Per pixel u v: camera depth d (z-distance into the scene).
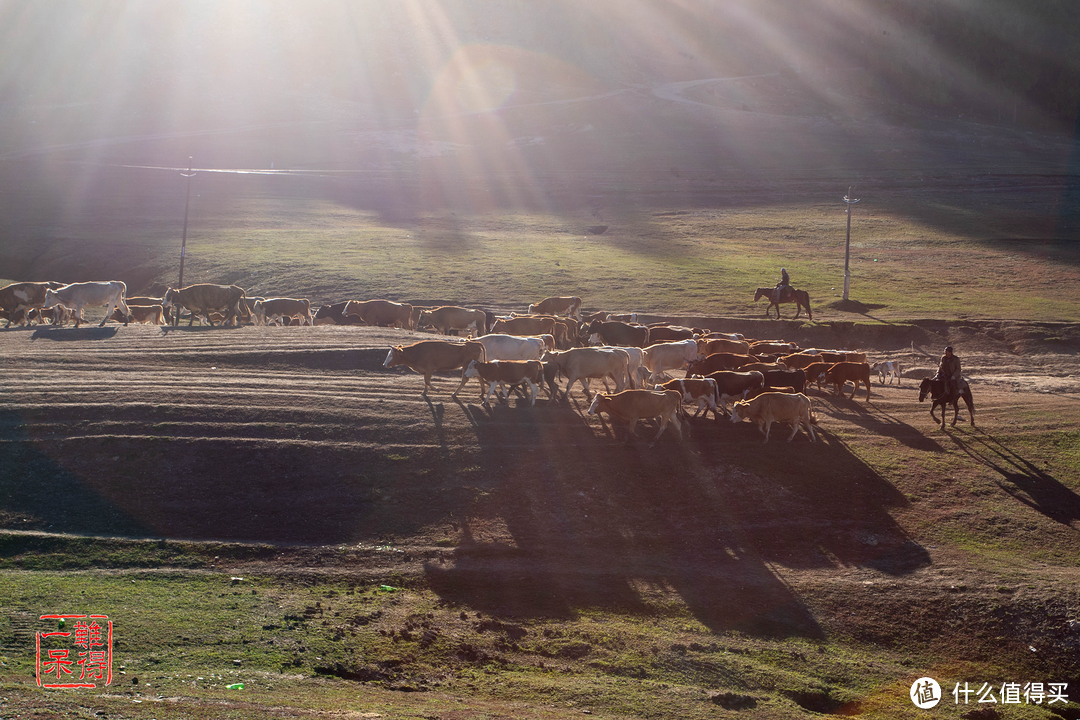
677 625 13.35
